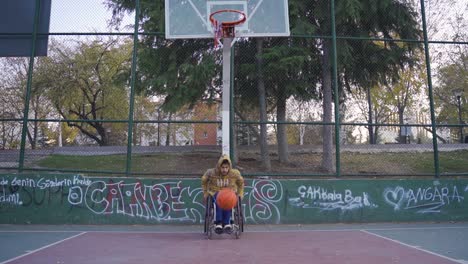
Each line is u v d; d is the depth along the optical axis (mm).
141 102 27109
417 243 7410
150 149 18141
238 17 9594
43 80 25391
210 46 14891
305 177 12617
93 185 9609
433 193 10344
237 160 15602
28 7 10766
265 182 9828
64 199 9562
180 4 9797
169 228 9219
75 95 27422
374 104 28609
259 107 15500
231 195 7375
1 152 18125
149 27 14414
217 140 24234
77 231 8711
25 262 5754
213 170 8023
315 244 7281
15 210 9492
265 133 14750
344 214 9953
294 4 14719
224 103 9148
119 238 7875
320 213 9883
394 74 16844
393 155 18703
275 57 14500
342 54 14656
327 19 14961
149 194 9633
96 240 7629
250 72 14625
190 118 23812
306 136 30516
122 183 9633
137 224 9539
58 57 25281
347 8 14227
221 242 7477
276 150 17203
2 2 10750
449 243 7418
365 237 8086
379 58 15961
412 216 10180
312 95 15953
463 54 24703
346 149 18844
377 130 26453
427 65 10961
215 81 15109
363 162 17531
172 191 9664
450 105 27188
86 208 9539
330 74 15312
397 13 15406
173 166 15883
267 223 9703
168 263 5727
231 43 9344
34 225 9391
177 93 14938
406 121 29344
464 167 17219
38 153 18234
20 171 9758
